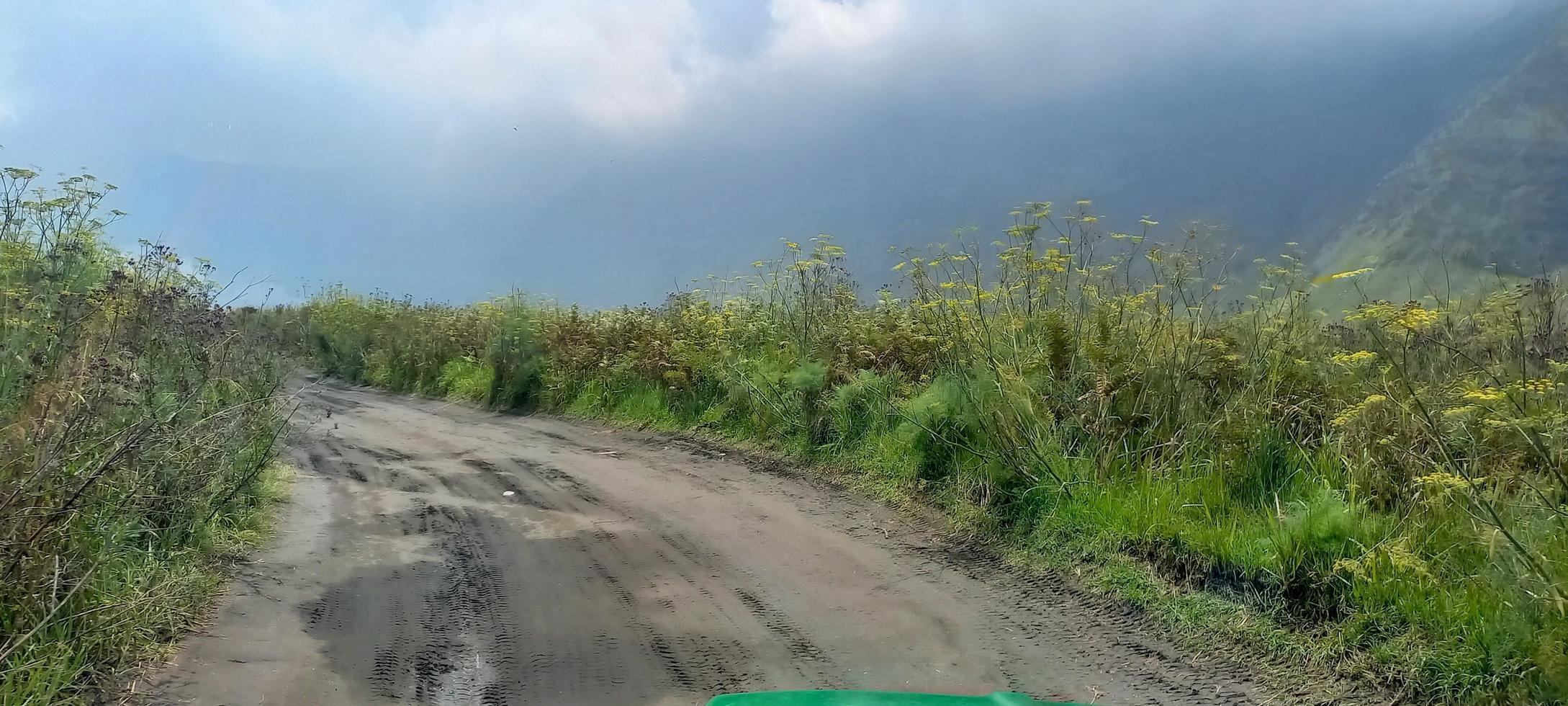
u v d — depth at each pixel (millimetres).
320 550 6938
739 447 11398
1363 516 5230
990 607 5676
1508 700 3846
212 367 7617
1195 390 6996
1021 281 8070
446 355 20969
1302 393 6637
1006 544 6793
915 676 4652
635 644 5148
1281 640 4715
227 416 7289
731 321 13336
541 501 9008
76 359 5562
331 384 23656
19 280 6316
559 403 16281
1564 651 3770
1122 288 7836
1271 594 5027
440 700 4441
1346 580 4750
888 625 5395
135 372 5898
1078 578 5992
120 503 5398
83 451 4922
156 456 5906
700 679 4668
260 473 8375
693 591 6074
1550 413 4805
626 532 7668
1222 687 4445
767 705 4320
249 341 9070
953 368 8359
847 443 9898
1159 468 6641
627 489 9500
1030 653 4934
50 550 4625
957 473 8016
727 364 12656
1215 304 7277
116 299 6434
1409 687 4121
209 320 8008
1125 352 7336
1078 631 5242
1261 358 6844
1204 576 5441
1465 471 5008
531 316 18859
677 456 11422
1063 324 7609
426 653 4992
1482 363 5605
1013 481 7277
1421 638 4305
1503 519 4391
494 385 18016
